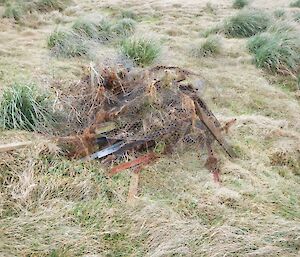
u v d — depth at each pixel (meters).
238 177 4.55
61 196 4.12
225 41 8.62
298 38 7.92
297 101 6.55
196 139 4.88
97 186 4.23
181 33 9.08
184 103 4.83
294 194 4.41
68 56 7.37
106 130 4.70
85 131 4.63
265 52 7.51
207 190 4.30
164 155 4.68
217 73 7.19
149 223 3.87
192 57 7.85
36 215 3.87
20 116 4.95
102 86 5.02
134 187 4.25
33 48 7.66
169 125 4.72
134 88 5.12
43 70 6.64
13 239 3.65
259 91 6.66
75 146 4.61
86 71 5.63
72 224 3.84
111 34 8.51
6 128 4.93
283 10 10.18
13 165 4.31
